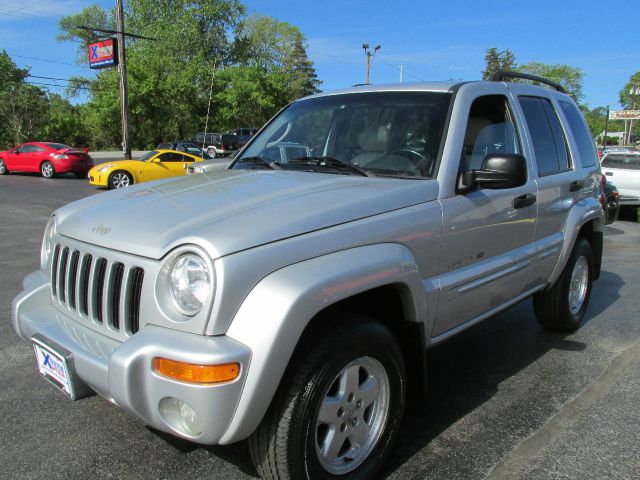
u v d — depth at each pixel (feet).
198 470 8.75
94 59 90.89
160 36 161.27
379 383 8.38
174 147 76.69
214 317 6.45
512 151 11.82
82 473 8.63
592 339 15.19
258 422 6.72
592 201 14.94
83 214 8.87
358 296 8.00
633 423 10.47
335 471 7.82
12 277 20.22
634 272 23.98
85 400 10.98
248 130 126.11
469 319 10.54
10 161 71.31
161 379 6.44
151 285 6.89
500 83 12.00
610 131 303.27
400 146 10.15
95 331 7.79
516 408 11.07
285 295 6.56
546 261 12.82
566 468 8.97
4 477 8.48
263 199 8.20
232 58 177.58
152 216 7.89
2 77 144.25
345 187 8.80
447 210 9.27
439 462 9.12
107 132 152.15
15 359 12.85
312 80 242.37
